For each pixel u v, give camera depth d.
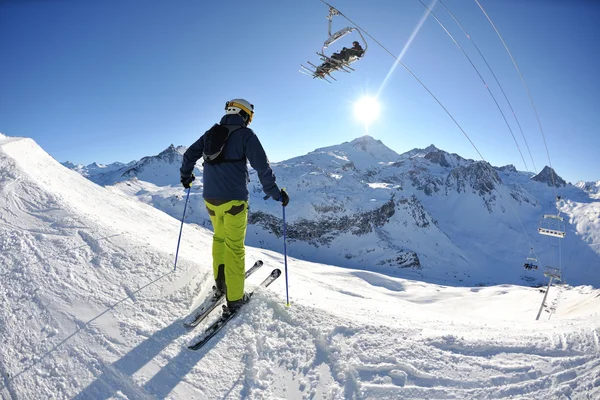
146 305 3.18
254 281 4.72
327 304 4.47
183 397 2.40
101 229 4.12
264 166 3.15
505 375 2.73
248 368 2.71
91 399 2.27
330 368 2.75
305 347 2.96
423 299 59.81
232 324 3.12
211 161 3.12
